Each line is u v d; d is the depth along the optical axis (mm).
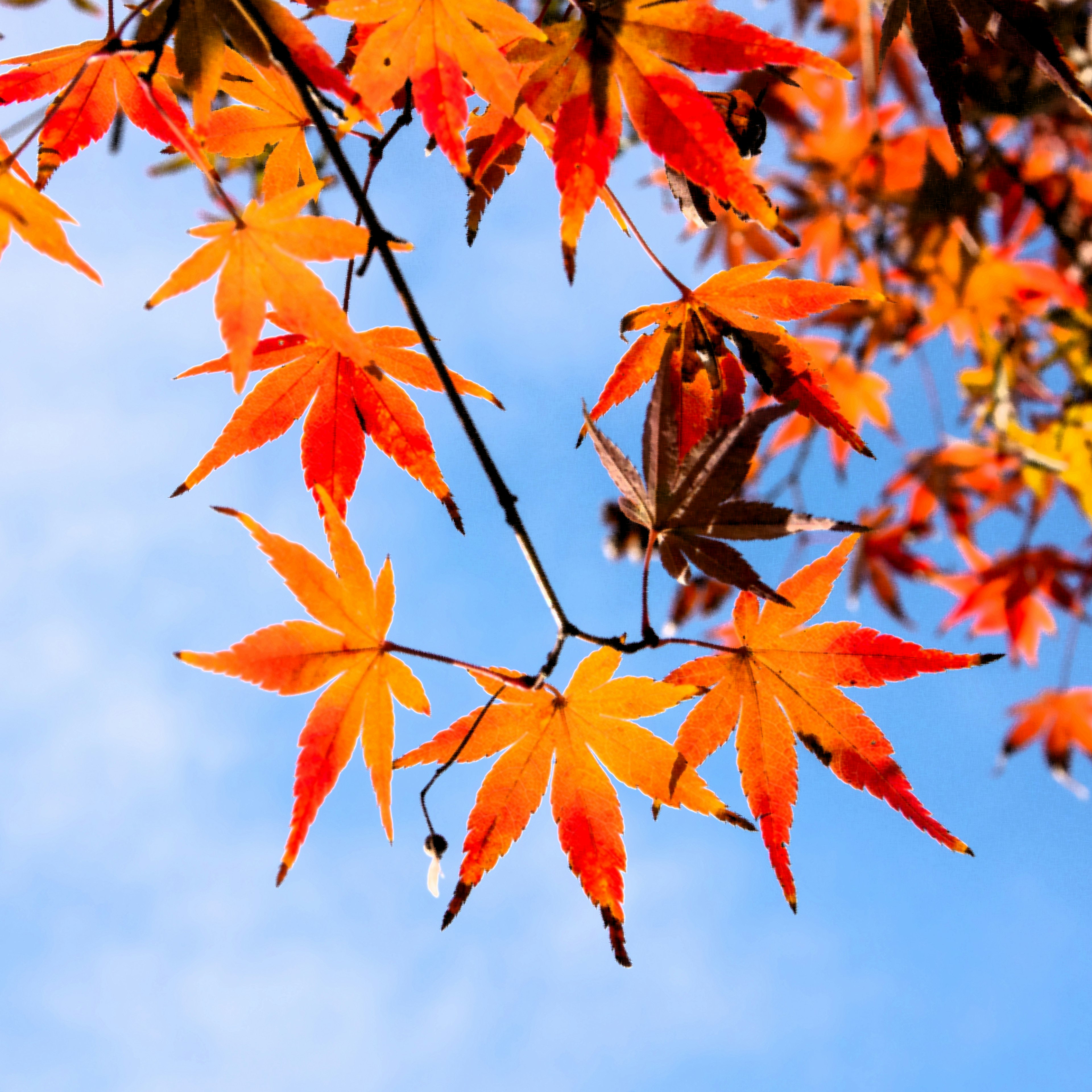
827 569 634
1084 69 708
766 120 646
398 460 643
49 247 611
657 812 626
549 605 608
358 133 646
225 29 604
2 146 606
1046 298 968
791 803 627
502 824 625
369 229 599
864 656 627
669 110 609
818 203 970
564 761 628
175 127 601
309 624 613
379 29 604
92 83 640
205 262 598
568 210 608
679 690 628
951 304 996
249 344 596
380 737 617
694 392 639
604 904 621
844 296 634
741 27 605
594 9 610
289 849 604
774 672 630
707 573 609
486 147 642
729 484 610
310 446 642
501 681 617
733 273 637
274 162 651
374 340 642
